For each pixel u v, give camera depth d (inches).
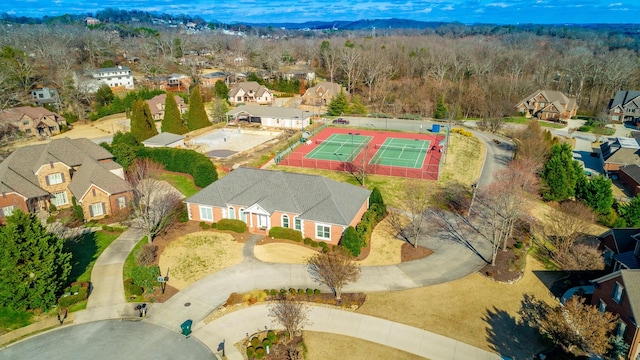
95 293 1456.7
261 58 6702.8
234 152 2923.2
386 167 2704.2
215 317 1347.2
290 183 1881.2
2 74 3927.2
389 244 1769.2
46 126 3472.0
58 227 1882.4
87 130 3659.0
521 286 1509.6
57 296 1419.8
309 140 3361.2
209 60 7357.3
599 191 2086.6
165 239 1796.3
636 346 1153.4
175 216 1957.4
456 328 1293.1
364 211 1968.5
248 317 1346.0
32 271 1314.0
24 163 2047.2
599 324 1136.2
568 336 1171.3
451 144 3282.5
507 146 3265.3
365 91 5167.3
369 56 5620.1
